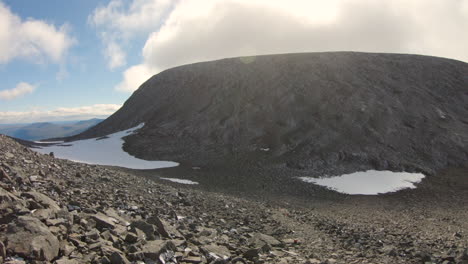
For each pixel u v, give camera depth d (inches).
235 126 2524.6
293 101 2699.3
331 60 3304.6
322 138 2138.3
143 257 221.6
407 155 1903.3
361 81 2832.2
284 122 2449.6
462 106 2444.6
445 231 688.4
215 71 3661.4
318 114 2450.8
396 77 2883.9
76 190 393.7
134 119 3427.7
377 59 3267.7
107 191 465.7
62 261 180.2
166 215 410.6
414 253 372.5
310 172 1752.0
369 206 1189.1
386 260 339.3
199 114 2878.9
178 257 246.5
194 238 320.5
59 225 226.1
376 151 1931.6
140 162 2080.5
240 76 3348.9
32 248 175.8
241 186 1464.1
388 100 2508.6
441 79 2819.9
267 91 2938.0
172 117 3021.7
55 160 645.9
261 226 497.4
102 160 2133.4
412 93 2605.8
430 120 2241.6
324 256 346.9
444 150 1916.8
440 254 375.9
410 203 1250.6
